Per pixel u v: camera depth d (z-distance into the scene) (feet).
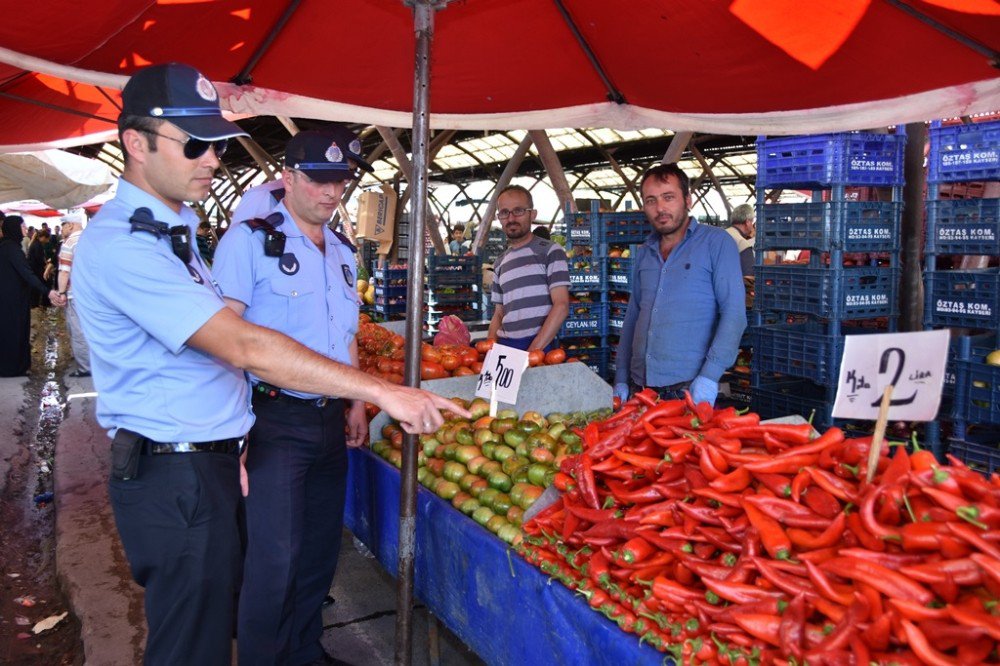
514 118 14.66
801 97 11.91
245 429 7.00
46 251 63.82
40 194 40.29
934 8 8.78
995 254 12.54
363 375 6.54
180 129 5.94
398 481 10.66
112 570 13.26
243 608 8.70
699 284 11.50
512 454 9.61
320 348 9.15
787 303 15.60
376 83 13.70
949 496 4.91
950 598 4.58
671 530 6.19
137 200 6.22
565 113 14.19
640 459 6.94
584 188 79.05
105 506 16.34
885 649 4.58
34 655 11.19
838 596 4.91
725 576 5.67
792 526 5.65
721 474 6.16
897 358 5.72
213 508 6.54
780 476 5.98
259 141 56.70
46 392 28.48
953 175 13.06
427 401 6.67
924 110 11.00
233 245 8.61
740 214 23.30
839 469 5.86
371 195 32.94
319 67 13.09
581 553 6.88
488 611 8.34
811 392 16.35
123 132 6.10
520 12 11.14
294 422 8.73
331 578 9.83
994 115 15.19
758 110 12.61
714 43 10.88
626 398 13.06
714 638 5.44
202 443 6.53
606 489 7.38
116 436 6.42
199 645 6.65
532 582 7.41
